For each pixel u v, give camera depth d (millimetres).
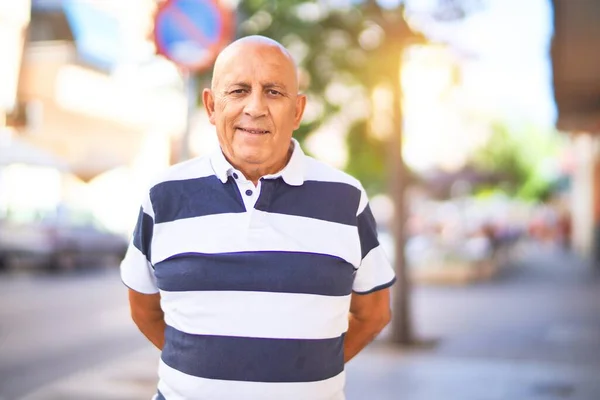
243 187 2164
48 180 23188
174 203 2195
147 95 28938
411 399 6285
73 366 7734
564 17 6820
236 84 2182
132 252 2320
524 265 24234
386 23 8367
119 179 27594
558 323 10844
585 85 7645
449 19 8469
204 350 2094
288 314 2090
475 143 34875
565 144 34156
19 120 21531
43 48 24078
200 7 4762
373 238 2334
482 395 6430
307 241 2146
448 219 28766
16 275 17203
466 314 11898
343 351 2283
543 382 6922
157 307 2451
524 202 55906
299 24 8211
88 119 26094
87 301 13031
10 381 7000
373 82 8570
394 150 9062
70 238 18797
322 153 8891
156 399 2223
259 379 2072
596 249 24578
